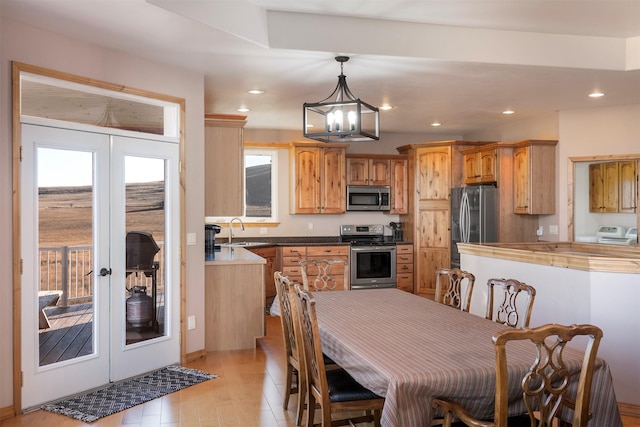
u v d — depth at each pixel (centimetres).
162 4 316
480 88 530
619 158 625
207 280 501
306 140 809
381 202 826
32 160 349
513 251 450
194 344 473
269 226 810
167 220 444
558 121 658
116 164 403
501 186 698
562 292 397
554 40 443
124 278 410
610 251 529
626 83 508
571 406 219
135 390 390
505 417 190
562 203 659
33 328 350
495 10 385
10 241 336
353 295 410
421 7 380
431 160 784
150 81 426
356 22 405
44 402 357
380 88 528
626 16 398
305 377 316
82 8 318
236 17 364
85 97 401
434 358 238
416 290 798
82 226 381
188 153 462
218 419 339
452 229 756
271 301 747
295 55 413
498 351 188
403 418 207
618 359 362
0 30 328
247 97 567
